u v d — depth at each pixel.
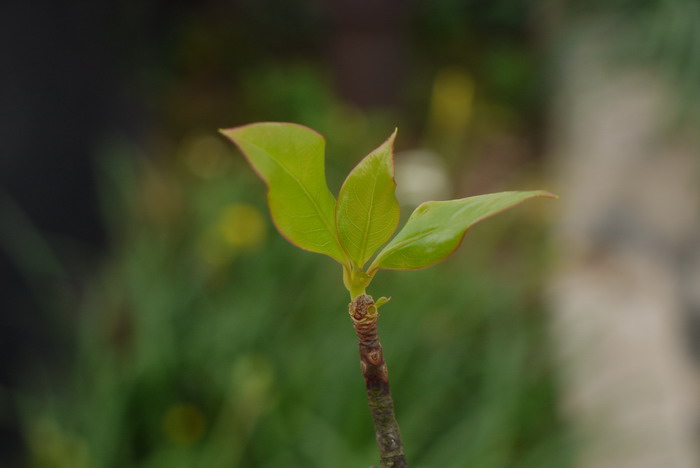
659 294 1.32
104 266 1.80
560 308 1.47
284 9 5.32
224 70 5.12
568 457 1.38
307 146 0.39
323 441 1.44
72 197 1.75
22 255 1.65
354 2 3.99
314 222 0.39
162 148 3.67
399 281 1.99
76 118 1.76
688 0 1.35
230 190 2.27
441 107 2.49
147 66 2.86
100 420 1.47
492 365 1.61
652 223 1.33
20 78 1.62
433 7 5.09
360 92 4.11
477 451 1.43
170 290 1.73
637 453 1.30
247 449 1.47
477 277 2.09
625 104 1.40
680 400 1.28
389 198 0.39
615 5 1.46
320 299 1.84
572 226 1.45
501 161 4.20
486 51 5.06
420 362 1.73
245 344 1.62
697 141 1.31
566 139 1.54
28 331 1.63
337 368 1.57
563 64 1.59
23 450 1.57
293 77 4.75
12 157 1.63
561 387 1.50
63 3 1.71
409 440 1.46
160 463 1.44
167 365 1.56
